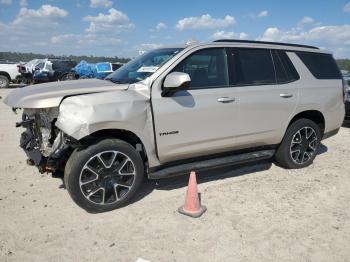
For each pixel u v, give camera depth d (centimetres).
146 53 515
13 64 2083
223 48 475
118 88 413
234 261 322
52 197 447
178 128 432
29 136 430
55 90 405
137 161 417
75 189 386
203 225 383
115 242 349
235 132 482
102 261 319
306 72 557
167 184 500
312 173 557
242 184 503
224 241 353
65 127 365
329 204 443
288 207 431
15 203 427
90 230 370
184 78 391
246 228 379
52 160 390
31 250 333
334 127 602
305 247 346
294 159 566
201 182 509
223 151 490
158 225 382
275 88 512
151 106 413
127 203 433
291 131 546
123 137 427
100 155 394
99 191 404
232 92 470
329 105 577
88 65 2297
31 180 500
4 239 349
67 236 358
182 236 361
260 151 531
